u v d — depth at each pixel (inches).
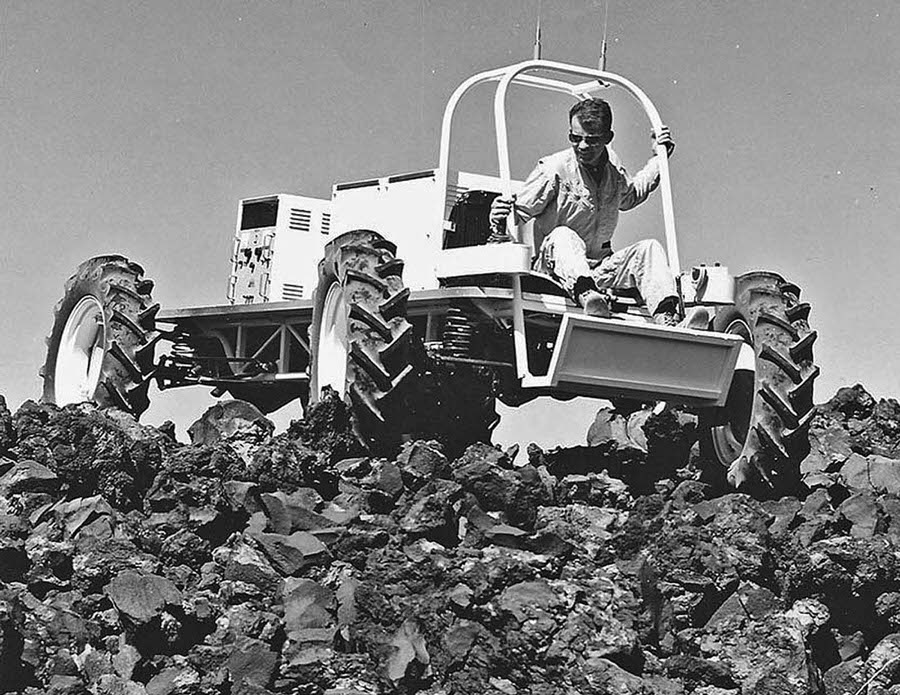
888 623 291.1
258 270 406.9
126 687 248.4
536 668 258.8
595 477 326.3
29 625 253.1
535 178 337.1
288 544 278.7
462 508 297.3
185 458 299.1
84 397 374.6
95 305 375.2
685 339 316.2
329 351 339.9
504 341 344.8
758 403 318.3
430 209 354.0
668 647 274.4
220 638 260.4
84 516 277.7
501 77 346.0
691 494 315.6
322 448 316.2
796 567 293.3
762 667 273.0
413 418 328.8
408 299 331.6
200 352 408.8
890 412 369.7
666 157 340.2
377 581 273.4
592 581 277.6
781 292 327.6
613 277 335.3
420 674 258.7
